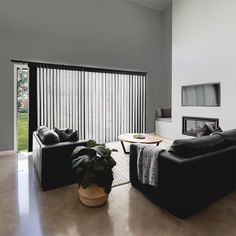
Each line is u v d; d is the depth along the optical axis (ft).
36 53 15.01
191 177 6.67
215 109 14.85
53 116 15.92
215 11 14.66
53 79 15.81
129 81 19.83
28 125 14.85
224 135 8.27
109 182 7.33
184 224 6.41
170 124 19.17
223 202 7.86
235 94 13.55
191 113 16.83
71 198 8.00
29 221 6.48
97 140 18.19
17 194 8.29
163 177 7.12
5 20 13.85
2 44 13.84
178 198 6.59
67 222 6.44
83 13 16.88
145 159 7.75
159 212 7.06
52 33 15.58
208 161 7.19
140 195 8.30
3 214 6.86
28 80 14.82
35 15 14.87
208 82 15.28
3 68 13.96
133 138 14.20
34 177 10.05
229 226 6.33
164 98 21.97
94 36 17.52
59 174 8.93
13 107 14.42
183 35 17.33
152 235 5.88
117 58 18.86
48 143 9.00
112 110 18.92
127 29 19.35
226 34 13.98
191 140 7.17
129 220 6.57
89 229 6.11
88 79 17.49
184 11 17.15
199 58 15.94
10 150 14.49
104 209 7.21
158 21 21.40
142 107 20.74
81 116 17.25
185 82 17.25
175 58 18.22
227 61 13.97
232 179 8.49
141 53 20.35
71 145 9.08
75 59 16.66
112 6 18.39
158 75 21.66
